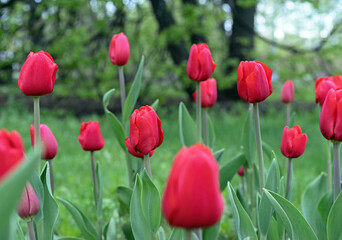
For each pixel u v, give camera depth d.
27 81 1.34
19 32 9.99
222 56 11.52
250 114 2.07
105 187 3.99
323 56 9.59
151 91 10.73
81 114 10.99
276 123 8.70
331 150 2.25
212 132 2.38
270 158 2.34
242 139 2.08
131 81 10.04
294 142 1.65
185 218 0.73
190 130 2.21
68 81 9.63
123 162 5.14
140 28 10.45
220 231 2.82
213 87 2.17
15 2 8.91
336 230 1.43
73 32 8.94
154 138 1.44
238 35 10.69
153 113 1.44
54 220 1.44
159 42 9.04
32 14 9.12
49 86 1.38
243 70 1.58
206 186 0.72
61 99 12.19
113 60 2.32
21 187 0.53
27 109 10.90
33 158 0.52
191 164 0.71
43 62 1.35
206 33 9.72
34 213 1.26
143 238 1.48
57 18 9.38
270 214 1.50
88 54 10.27
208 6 10.10
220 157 2.16
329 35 9.59
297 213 1.35
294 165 5.17
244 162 2.12
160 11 9.47
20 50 9.67
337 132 1.36
